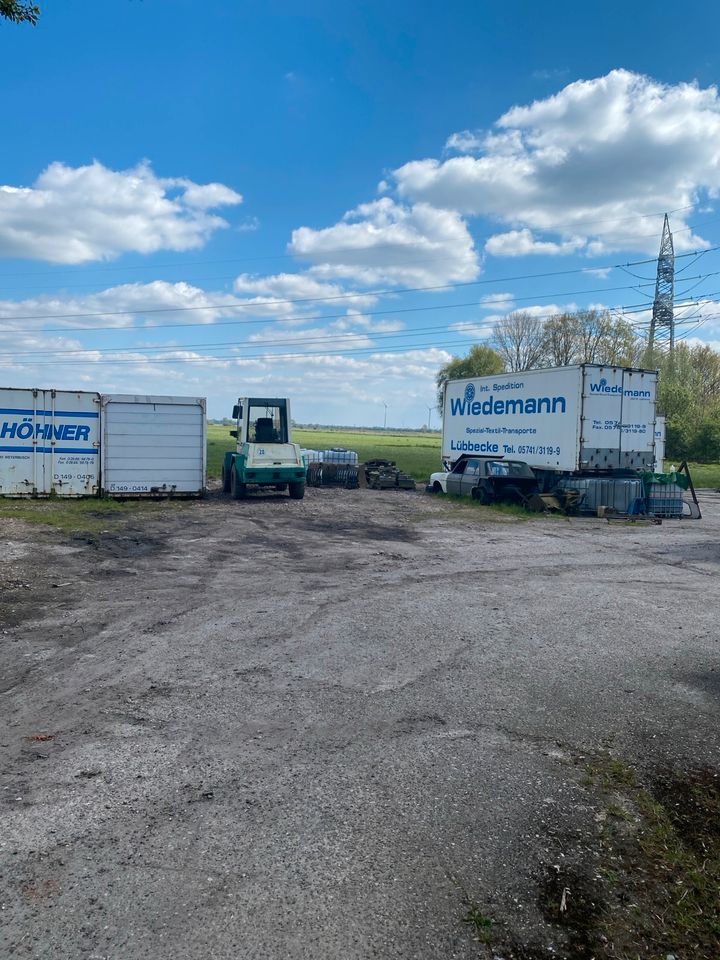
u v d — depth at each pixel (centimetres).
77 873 327
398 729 500
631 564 1194
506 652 685
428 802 399
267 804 392
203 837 358
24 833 359
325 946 284
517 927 300
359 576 1050
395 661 652
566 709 543
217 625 765
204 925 294
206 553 1210
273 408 2197
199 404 2067
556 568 1145
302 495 2155
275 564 1129
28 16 630
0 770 429
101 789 406
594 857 352
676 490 1888
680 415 5744
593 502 1864
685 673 631
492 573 1094
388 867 337
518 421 2164
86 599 869
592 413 1906
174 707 532
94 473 2000
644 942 294
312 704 543
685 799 411
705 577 1088
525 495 2020
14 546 1197
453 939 291
